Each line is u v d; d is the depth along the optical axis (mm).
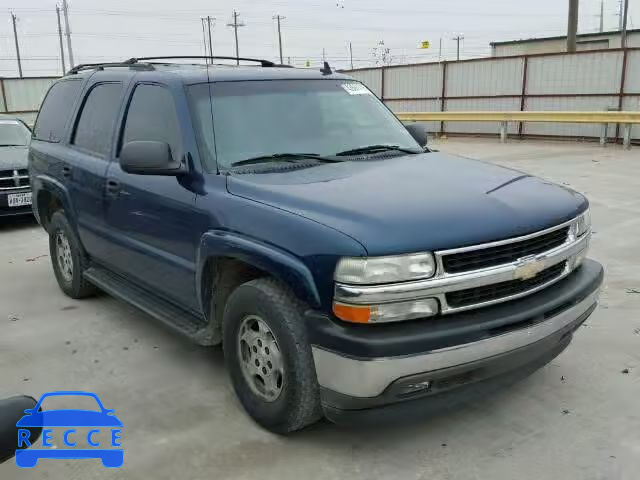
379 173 3584
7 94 31062
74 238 5262
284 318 3008
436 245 2771
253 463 3076
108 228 4594
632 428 3299
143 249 4168
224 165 3643
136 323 4984
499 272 2895
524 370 3246
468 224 2889
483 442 3213
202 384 3912
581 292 3289
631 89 18406
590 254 6555
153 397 3758
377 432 3330
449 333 2744
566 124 19500
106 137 4684
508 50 36656
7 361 4305
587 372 3934
